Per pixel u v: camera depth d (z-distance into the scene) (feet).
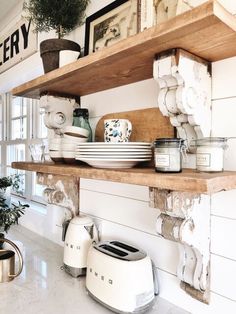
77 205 4.26
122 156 2.60
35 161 4.10
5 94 8.43
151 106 3.18
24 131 7.53
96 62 2.60
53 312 2.87
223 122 2.52
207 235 2.61
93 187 4.00
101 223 3.86
